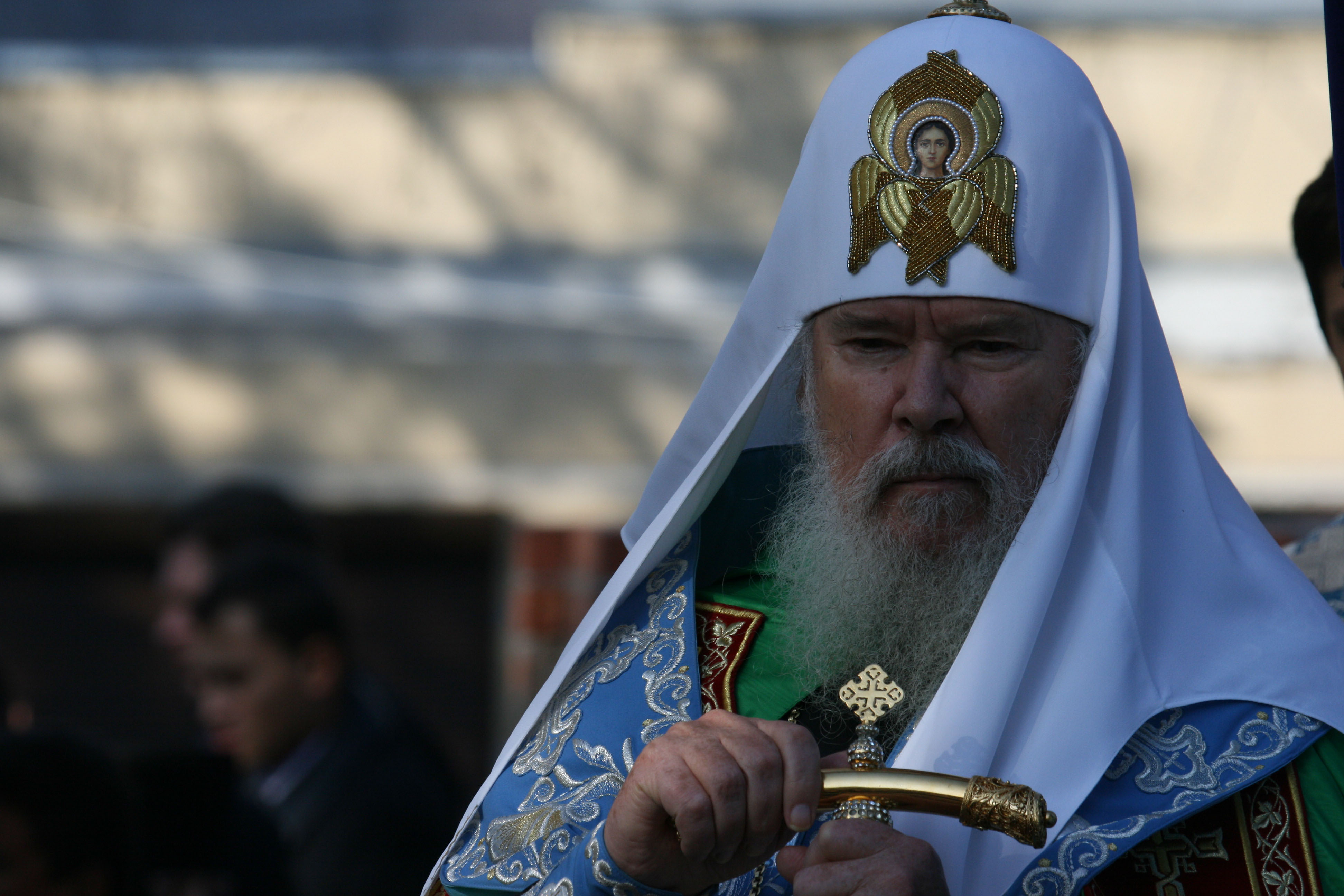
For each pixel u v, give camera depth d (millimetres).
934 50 6809
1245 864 5941
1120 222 6621
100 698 22328
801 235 6996
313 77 20938
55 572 22312
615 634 7016
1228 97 19953
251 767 12570
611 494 20531
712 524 7332
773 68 20609
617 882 5574
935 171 6570
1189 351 19781
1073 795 5879
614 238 20766
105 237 21062
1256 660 6180
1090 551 6227
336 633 12898
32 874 9945
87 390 20859
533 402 20688
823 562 6711
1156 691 6070
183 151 21000
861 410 6555
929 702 6473
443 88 20844
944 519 6402
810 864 5395
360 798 12070
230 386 20812
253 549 13133
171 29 21172
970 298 6406
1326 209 8328
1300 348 19734
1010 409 6414
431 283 20844
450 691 22078
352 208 20953
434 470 20656
